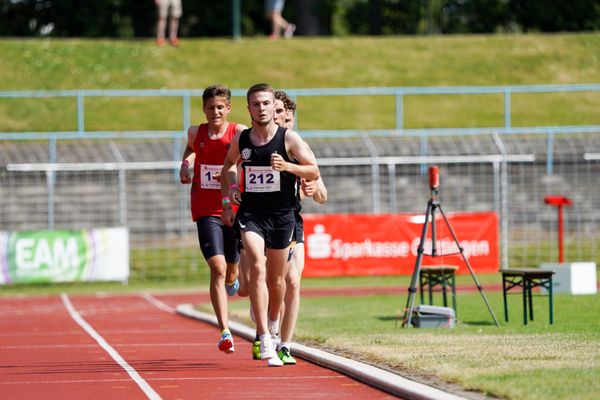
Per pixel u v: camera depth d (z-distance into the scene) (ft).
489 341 87.61
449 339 90.58
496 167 215.31
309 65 350.64
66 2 441.68
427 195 248.52
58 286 204.74
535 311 124.06
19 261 196.13
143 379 76.07
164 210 242.58
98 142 262.47
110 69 336.08
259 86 78.13
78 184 242.58
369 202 245.65
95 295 189.26
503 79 346.33
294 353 88.63
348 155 252.62
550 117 316.81
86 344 108.06
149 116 307.58
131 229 241.55
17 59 337.93
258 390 69.21
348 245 199.41
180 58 348.38
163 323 135.64
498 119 314.55
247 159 78.89
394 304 145.48
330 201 244.83
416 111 318.86
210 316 132.77
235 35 368.48
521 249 226.17
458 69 351.87
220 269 85.25
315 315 126.21
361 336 95.66
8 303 176.65
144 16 452.76
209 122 86.53
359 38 376.48
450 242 197.16
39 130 296.10
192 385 72.33
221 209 86.43
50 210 216.95
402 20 515.91
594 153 252.21
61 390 71.20
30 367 86.22
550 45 369.71
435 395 59.00
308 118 311.06
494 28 489.26
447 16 510.58
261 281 79.71
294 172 77.46
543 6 460.96
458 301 144.87
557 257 220.23
